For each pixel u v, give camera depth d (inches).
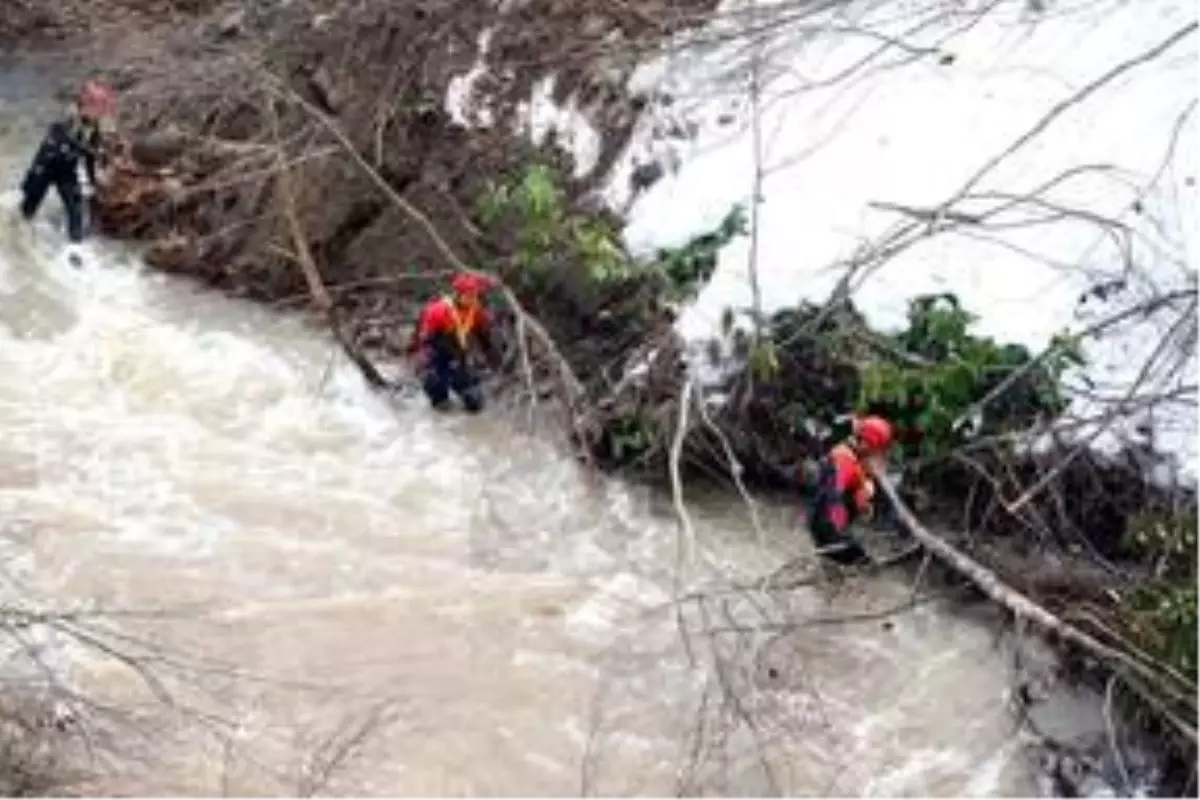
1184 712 418.9
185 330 587.8
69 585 476.7
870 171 537.3
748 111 566.9
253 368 569.6
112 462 524.7
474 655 459.5
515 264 562.6
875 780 426.3
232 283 608.4
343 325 584.4
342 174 614.2
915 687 452.1
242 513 506.6
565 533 503.2
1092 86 518.9
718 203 548.4
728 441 510.9
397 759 428.1
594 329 546.6
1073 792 422.9
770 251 529.0
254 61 655.8
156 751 425.1
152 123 661.3
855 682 454.0
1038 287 501.7
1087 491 474.0
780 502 512.1
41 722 428.8
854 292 513.3
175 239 624.7
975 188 523.2
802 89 561.3
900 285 511.8
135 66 706.8
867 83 557.3
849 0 573.0
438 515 509.4
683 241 546.6
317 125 630.5
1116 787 421.1
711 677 452.1
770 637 463.2
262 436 540.7
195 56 698.2
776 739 435.8
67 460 524.4
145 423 544.1
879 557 489.1
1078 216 505.7
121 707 437.1
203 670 450.0
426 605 475.2
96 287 609.9
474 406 548.4
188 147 648.4
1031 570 469.4
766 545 496.7
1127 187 507.5
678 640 463.5
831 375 507.2
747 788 422.0
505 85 609.6
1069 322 494.0
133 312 597.0
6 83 730.2
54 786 410.3
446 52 624.1
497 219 577.0
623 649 461.7
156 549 491.2
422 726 437.7
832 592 479.8
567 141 591.5
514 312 537.0
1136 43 534.9
